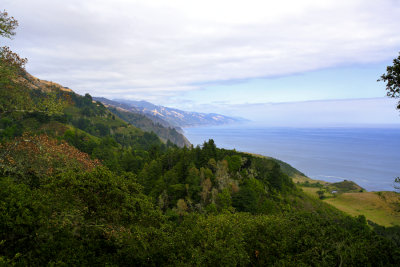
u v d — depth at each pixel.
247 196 56.44
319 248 20.41
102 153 86.88
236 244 19.75
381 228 65.50
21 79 24.84
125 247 18.53
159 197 55.94
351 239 21.70
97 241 19.09
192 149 83.00
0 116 23.08
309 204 79.12
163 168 79.06
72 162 27.61
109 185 19.36
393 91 13.77
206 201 55.56
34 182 24.59
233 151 89.12
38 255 15.33
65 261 15.54
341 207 110.56
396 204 15.48
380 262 19.08
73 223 18.44
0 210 14.49
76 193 18.19
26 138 25.12
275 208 61.81
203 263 17.94
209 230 21.25
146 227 20.47
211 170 69.00
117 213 18.84
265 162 80.69
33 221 15.23
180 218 49.06
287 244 21.70
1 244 14.02
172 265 18.58
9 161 23.20
